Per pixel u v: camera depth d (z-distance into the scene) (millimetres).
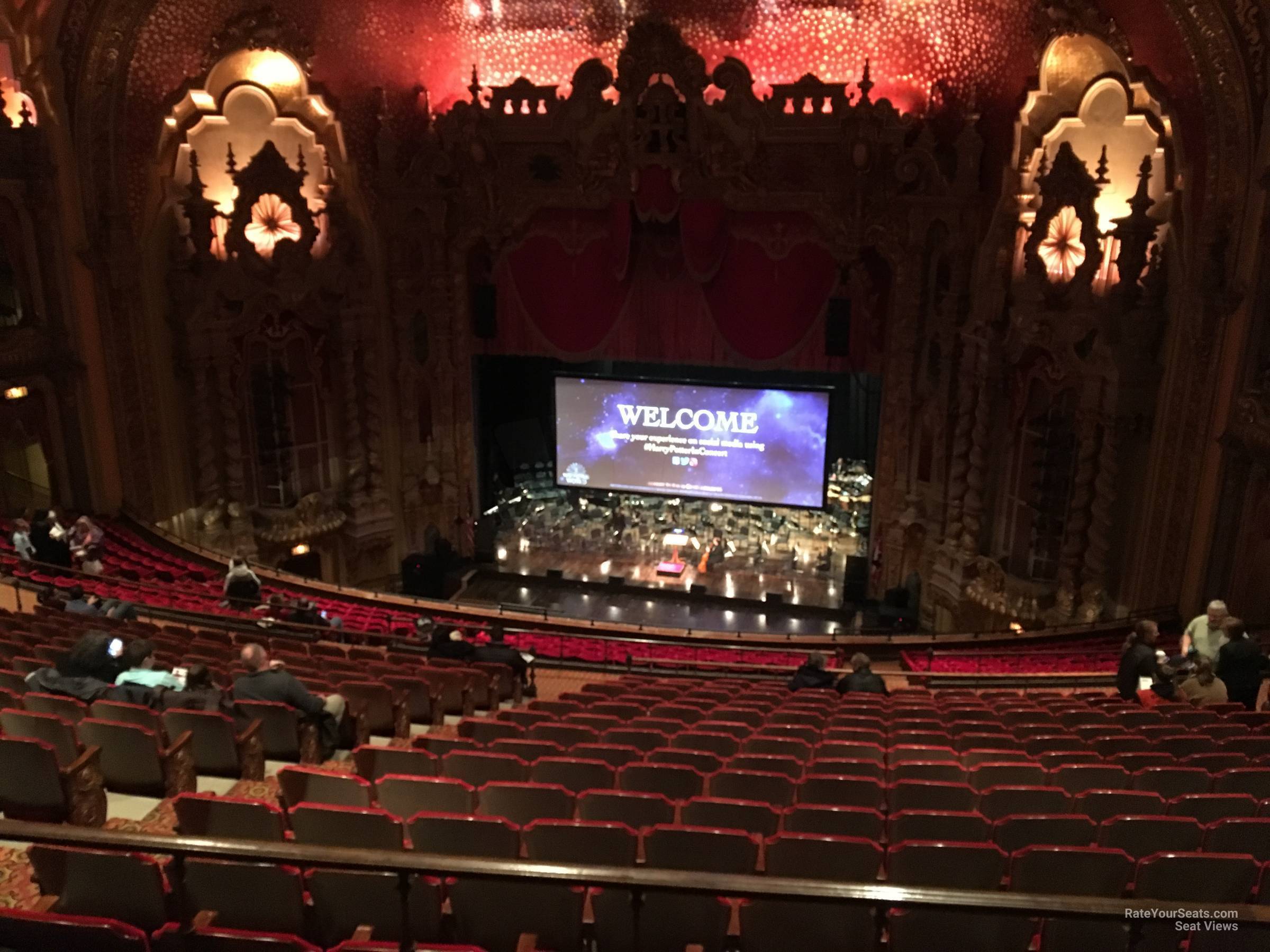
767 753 7656
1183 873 4809
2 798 5652
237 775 6992
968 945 4543
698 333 24578
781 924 4570
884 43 21531
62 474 19812
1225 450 15805
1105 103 18312
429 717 9445
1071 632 17516
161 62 19766
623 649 16125
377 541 25594
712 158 22438
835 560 26797
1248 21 14602
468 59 23891
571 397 26812
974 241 21312
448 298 25125
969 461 21812
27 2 17438
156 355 21062
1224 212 15883
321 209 22875
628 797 5828
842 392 29453
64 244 19047
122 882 4391
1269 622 15633
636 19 22266
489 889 4520
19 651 8836
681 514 28766
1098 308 18391
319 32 21938
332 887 4570
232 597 13898
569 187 23547
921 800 6305
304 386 23812
